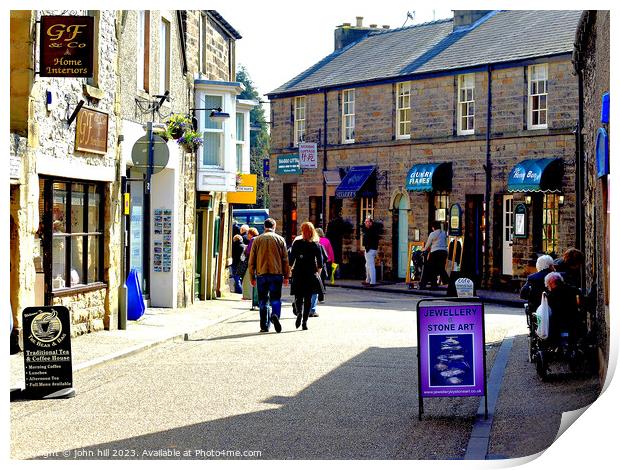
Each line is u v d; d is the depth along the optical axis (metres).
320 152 35.78
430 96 31.16
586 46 15.45
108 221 16.55
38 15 13.44
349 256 34.59
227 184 24.20
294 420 9.64
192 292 23.06
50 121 14.03
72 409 10.12
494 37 30.27
